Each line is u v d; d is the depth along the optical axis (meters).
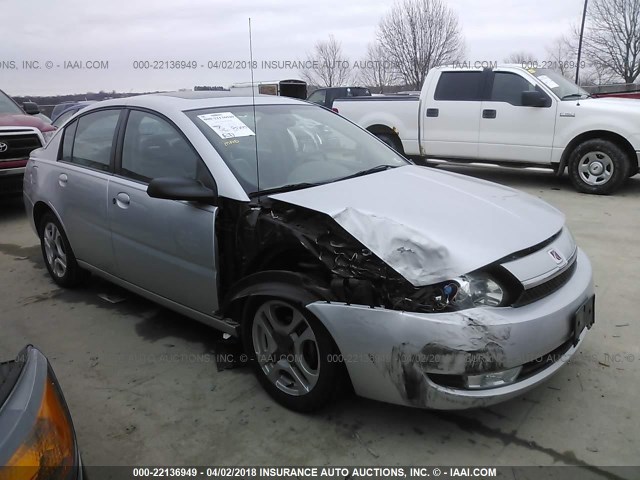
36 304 4.29
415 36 30.59
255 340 2.90
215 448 2.54
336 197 2.88
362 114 9.43
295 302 2.57
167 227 3.17
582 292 2.66
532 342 2.34
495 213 2.79
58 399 1.64
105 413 2.84
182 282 3.21
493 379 2.35
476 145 8.41
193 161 3.14
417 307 2.30
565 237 2.92
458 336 2.23
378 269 2.42
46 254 4.67
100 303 4.27
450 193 3.04
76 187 3.96
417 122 8.89
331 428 2.65
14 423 1.40
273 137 3.43
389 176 3.37
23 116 7.75
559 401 2.79
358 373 2.46
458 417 2.70
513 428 2.60
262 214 2.79
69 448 1.53
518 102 7.99
